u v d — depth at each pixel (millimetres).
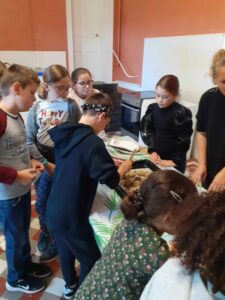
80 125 1086
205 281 514
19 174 1177
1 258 1733
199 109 1484
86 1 4188
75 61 4453
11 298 1473
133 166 1426
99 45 4551
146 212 710
